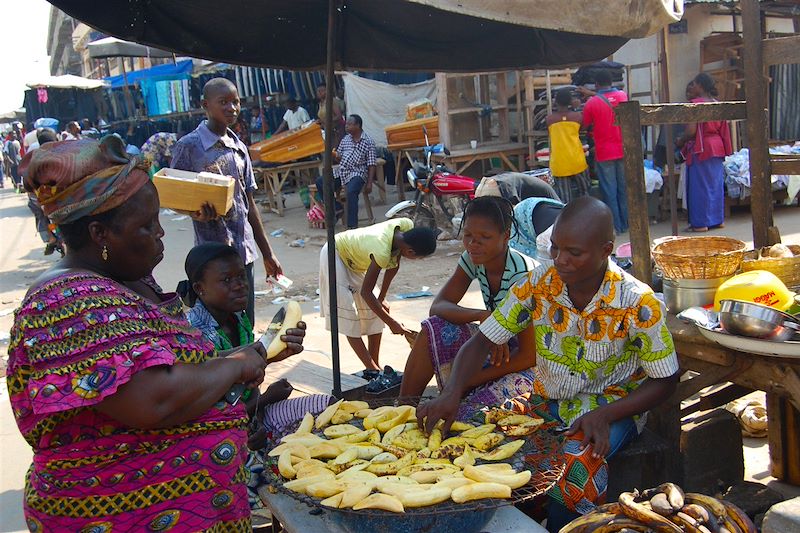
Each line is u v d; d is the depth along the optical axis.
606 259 2.52
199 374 1.81
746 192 9.82
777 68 11.73
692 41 11.28
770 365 2.53
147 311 1.77
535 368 3.10
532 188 5.46
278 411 3.10
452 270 8.16
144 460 1.81
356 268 4.68
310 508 2.49
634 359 2.65
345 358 5.48
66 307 1.66
